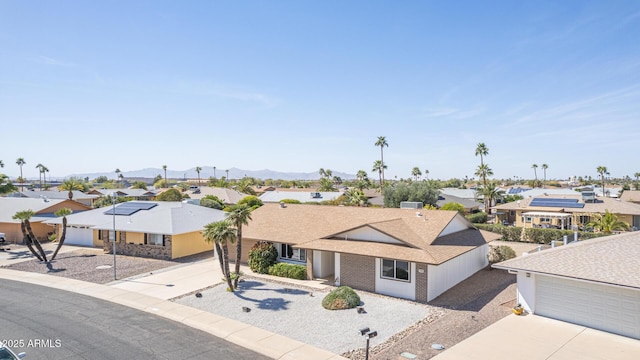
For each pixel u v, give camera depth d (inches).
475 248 1026.1
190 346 610.2
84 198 2901.1
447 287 922.7
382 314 754.8
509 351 576.1
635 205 1966.0
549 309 709.9
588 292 663.8
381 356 571.8
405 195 2356.1
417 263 836.0
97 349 593.9
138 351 588.4
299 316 746.8
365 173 4028.1
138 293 901.8
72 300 850.8
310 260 1018.7
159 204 1644.9
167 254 1300.4
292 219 1233.4
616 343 597.0
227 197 3011.8
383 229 932.0
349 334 657.6
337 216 1206.3
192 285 969.5
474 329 670.5
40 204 1870.1
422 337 639.1
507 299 842.2
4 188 1988.2
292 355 578.9
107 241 1422.2
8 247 1542.8
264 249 1105.4
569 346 589.3
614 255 684.7
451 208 2128.4
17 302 834.2
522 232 1668.3
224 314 759.1
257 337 645.9
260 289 933.2
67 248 1508.4
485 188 2657.5
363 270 924.6
